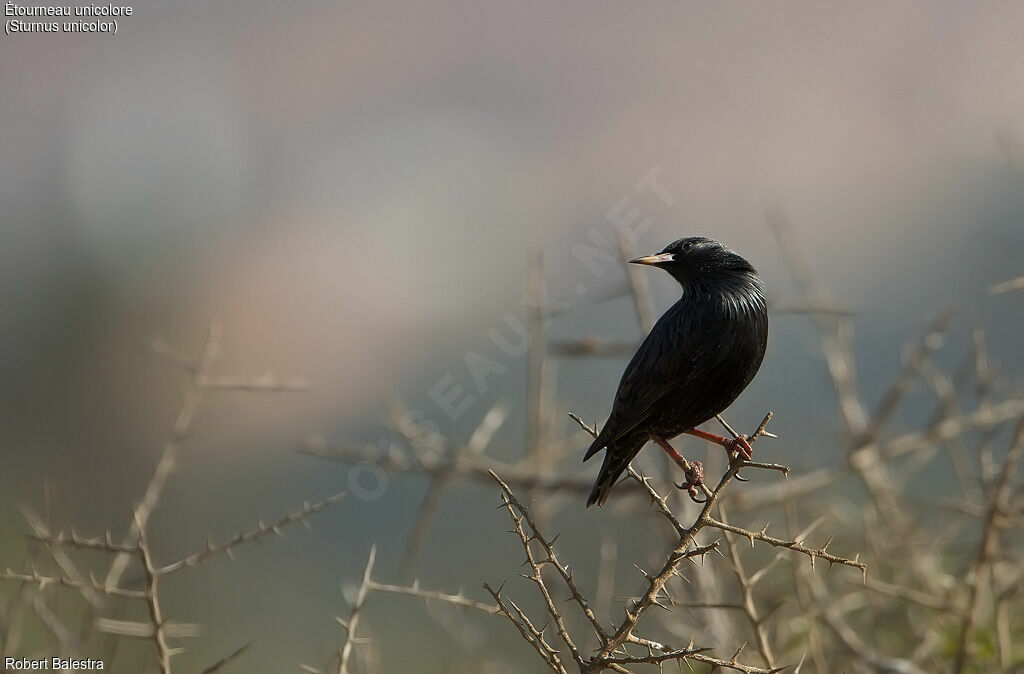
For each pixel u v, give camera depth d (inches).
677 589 402.6
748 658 369.1
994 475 389.1
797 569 383.2
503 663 446.6
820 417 597.6
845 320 459.2
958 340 771.4
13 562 551.8
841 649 380.2
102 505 753.6
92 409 882.1
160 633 289.0
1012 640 389.7
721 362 378.9
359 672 384.8
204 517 784.9
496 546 674.8
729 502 422.3
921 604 409.4
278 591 667.4
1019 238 967.6
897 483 462.9
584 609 263.9
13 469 788.0
